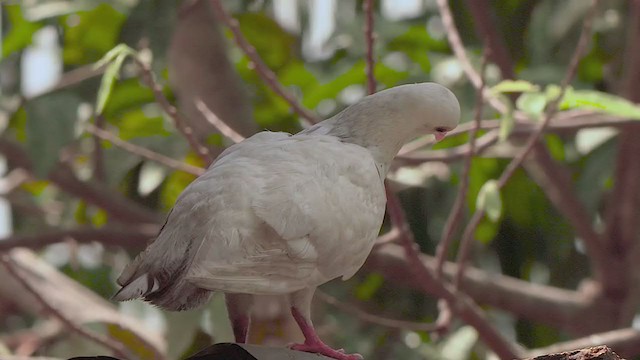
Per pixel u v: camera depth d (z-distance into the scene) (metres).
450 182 8.22
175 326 6.51
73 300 7.81
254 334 6.35
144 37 7.66
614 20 8.36
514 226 8.66
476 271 7.91
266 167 3.59
